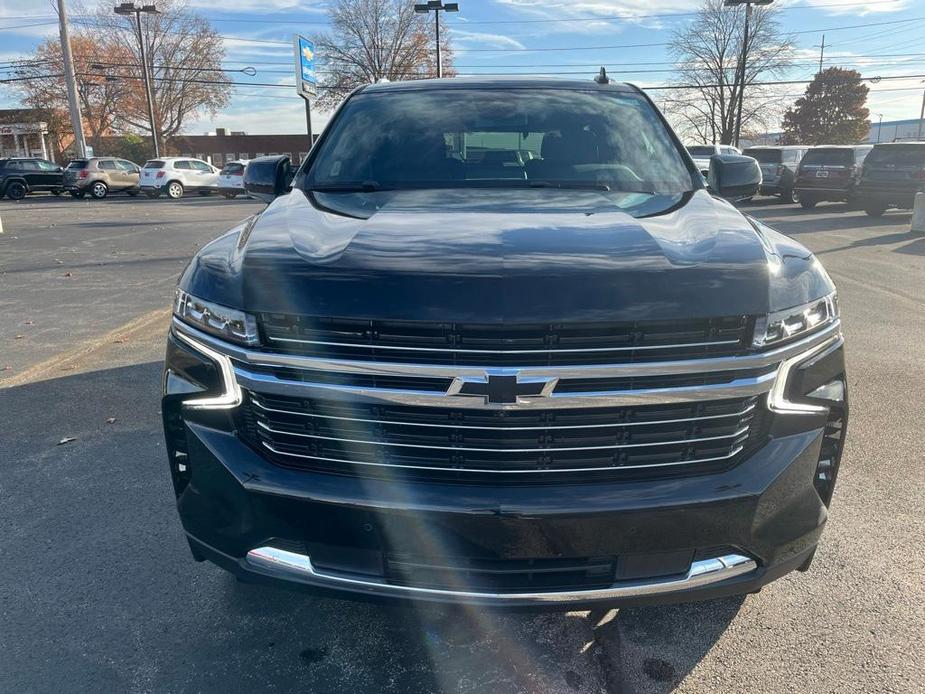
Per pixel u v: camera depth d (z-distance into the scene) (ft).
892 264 35.12
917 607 9.04
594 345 6.25
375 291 6.32
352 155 10.73
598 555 6.65
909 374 18.19
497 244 6.85
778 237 8.30
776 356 6.69
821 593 9.33
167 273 33.47
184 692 7.73
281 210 8.83
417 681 7.89
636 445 6.56
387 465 6.65
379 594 6.85
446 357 6.26
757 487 6.72
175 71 185.78
